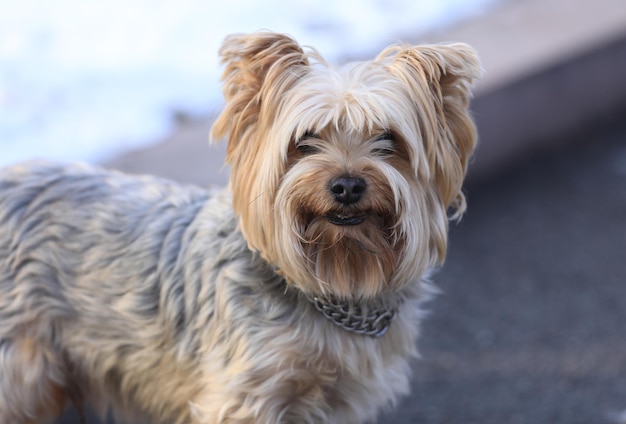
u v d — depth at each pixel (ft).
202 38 30.66
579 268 21.81
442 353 18.38
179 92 26.89
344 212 11.64
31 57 28.68
